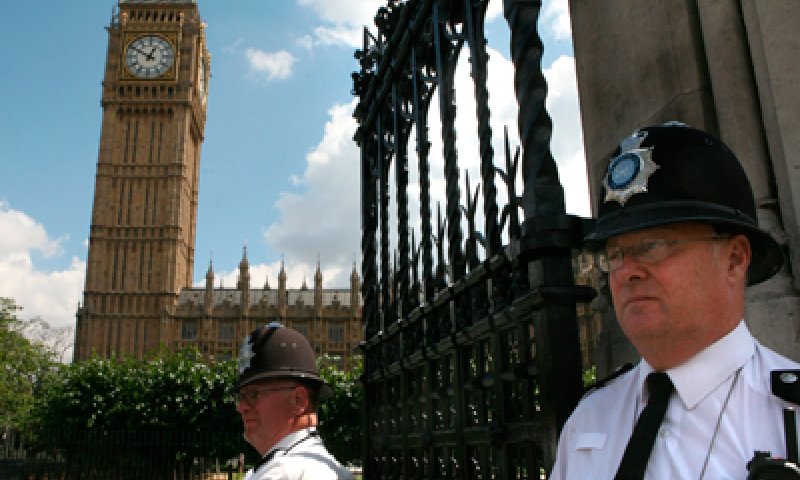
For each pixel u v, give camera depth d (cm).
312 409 251
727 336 116
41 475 1680
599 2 336
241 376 253
